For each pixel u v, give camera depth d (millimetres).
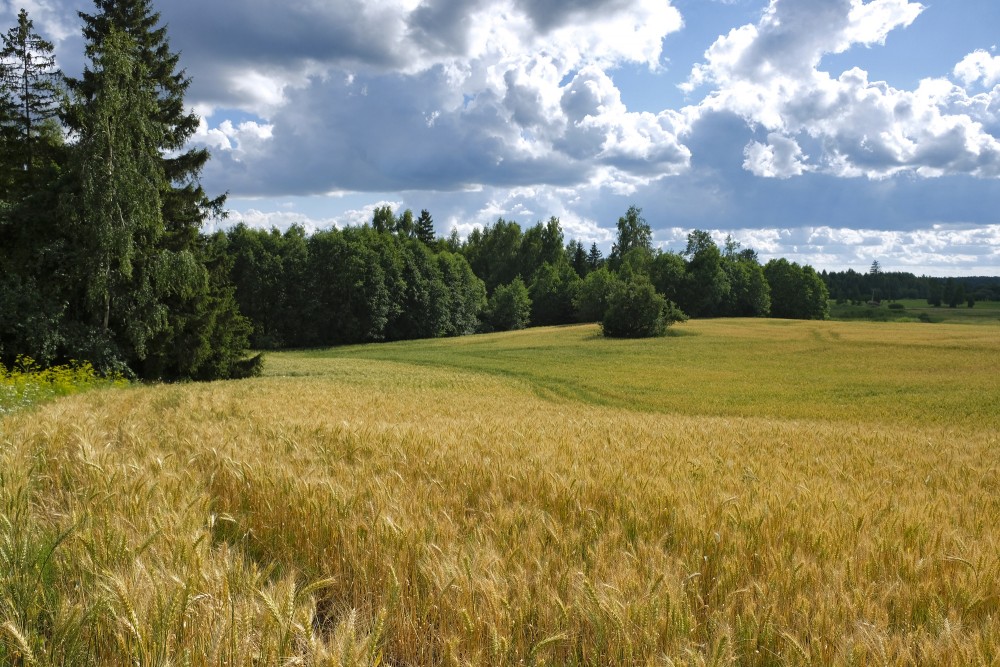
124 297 28406
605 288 113375
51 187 27281
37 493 4469
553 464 6965
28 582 2900
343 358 60406
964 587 3664
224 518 4285
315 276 87438
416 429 9227
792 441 13273
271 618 2650
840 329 85125
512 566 3693
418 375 42562
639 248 132625
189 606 2721
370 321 88875
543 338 83625
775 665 2895
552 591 3275
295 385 25812
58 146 30547
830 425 20812
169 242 32125
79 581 3062
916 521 5207
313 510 4434
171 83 33844
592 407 29094
